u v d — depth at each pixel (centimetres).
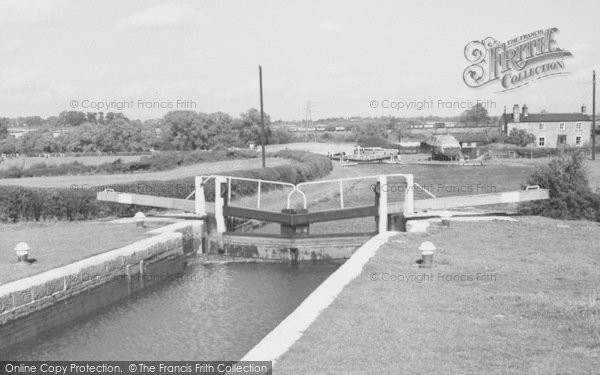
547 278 1477
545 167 2630
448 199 2534
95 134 8581
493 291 1355
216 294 1933
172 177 4941
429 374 875
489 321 1124
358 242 2442
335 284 1425
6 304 1380
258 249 2558
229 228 2827
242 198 3816
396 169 7812
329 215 2519
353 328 1093
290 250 2503
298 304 1788
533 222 2381
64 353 1382
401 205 2572
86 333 1531
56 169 5609
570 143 11175
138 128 8981
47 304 1529
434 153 10531
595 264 1644
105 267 1797
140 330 1546
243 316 1666
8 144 8500
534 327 1084
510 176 6081
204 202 2745
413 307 1227
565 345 986
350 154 10606
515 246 1908
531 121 11300
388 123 16700
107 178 4944
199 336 1491
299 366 916
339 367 908
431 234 2130
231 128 11025
